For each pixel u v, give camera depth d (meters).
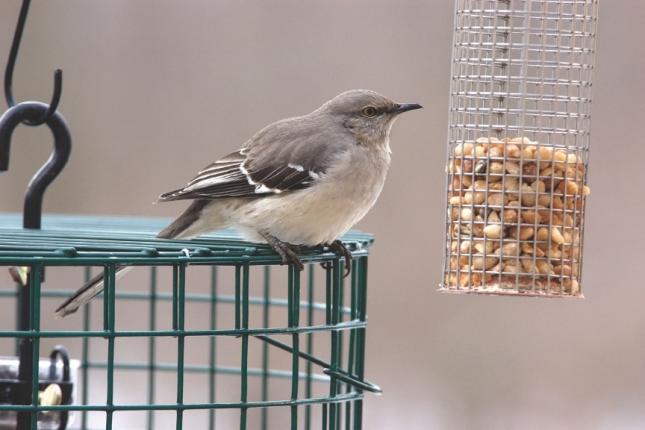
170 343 16.92
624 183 17.23
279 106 17.77
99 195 17.28
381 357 16.11
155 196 17.34
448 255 11.18
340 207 10.92
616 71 17.64
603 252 17.05
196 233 11.22
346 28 17.95
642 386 16.08
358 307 10.83
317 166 10.92
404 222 16.69
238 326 9.38
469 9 11.37
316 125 11.38
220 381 16.59
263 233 10.89
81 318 16.67
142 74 17.89
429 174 16.97
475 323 16.25
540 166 10.93
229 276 17.09
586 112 11.24
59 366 10.95
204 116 17.67
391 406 15.79
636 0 17.75
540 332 16.25
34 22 17.95
